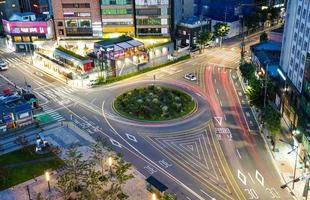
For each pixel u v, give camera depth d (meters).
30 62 157.25
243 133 102.25
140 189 80.81
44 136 99.44
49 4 178.50
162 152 94.44
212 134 102.00
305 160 86.75
